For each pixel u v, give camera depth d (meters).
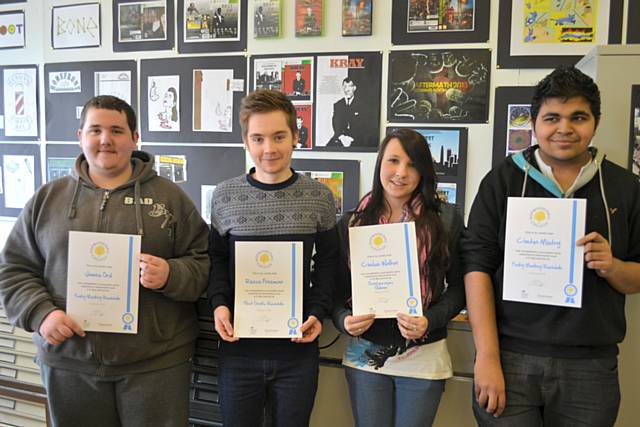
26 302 1.28
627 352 1.37
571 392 1.12
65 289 1.31
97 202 1.33
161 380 1.33
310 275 1.31
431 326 1.22
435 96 1.99
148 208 1.35
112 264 1.28
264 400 1.29
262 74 2.16
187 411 1.39
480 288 1.21
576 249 1.11
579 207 1.11
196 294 1.34
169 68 2.28
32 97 2.51
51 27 2.46
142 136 2.35
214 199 1.36
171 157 2.31
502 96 1.92
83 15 2.39
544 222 1.14
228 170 2.24
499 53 1.91
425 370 1.25
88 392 1.31
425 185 1.28
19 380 1.79
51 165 2.50
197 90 2.25
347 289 1.35
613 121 1.35
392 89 2.02
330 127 2.10
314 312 1.26
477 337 1.19
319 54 2.09
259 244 1.26
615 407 1.14
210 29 2.21
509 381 1.17
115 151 1.32
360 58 2.05
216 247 1.36
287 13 2.12
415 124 2.01
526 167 1.20
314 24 2.08
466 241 1.27
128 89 2.35
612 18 1.81
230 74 2.20
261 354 1.25
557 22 1.86
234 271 1.29
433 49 1.97
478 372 1.17
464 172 1.98
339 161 2.10
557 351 1.13
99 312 1.28
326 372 1.56
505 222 1.20
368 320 1.23
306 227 1.28
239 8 2.17
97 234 1.28
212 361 1.55
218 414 1.54
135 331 1.28
